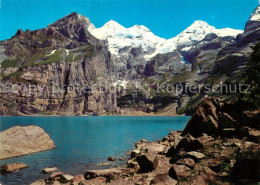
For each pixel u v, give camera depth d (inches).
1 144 1499.8
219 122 1373.0
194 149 1074.7
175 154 1168.8
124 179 879.1
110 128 4089.6
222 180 602.9
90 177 962.7
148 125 4987.7
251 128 1161.4
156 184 690.2
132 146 1978.3
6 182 989.8
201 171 661.3
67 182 928.3
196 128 1482.5
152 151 1263.5
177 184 660.1
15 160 1412.4
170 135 1925.4
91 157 1514.5
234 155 837.2
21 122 5777.6
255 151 590.2
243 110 1370.6
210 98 1590.8
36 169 1210.0
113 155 1583.4
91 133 3117.6
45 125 4758.9
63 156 1542.8
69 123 5693.9
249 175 571.8
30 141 1697.8
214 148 1011.3
